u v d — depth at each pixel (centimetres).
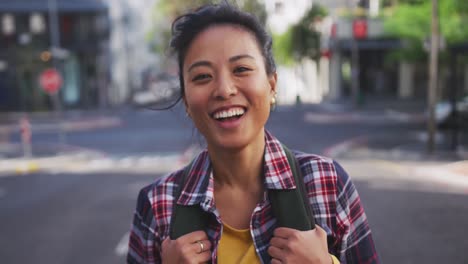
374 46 2953
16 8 3111
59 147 1653
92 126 2336
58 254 588
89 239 639
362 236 125
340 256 122
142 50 5841
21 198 922
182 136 1777
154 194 130
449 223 638
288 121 2161
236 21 115
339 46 2977
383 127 1870
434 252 536
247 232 118
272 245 112
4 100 3105
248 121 113
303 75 3753
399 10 1739
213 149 121
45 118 2655
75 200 877
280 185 116
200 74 113
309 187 121
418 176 966
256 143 121
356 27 2462
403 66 3009
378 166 1096
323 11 3120
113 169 1202
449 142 1402
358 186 888
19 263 562
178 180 130
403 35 1719
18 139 1944
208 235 119
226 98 110
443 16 1520
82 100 3453
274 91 124
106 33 3422
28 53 2928
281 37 3181
